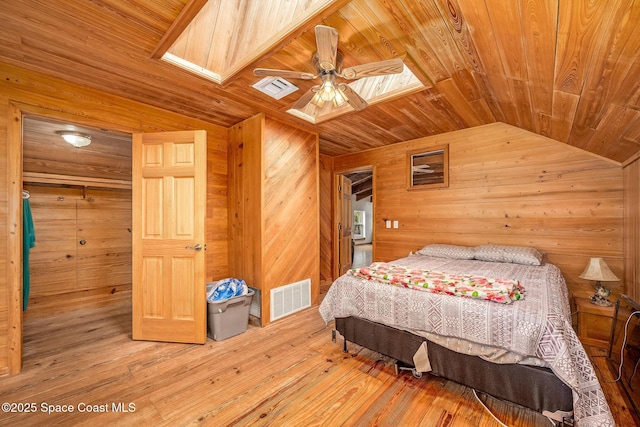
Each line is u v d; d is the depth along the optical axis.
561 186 2.91
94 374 2.07
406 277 2.16
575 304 2.70
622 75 1.26
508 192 3.23
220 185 3.43
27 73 2.13
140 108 2.74
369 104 2.73
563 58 1.35
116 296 3.91
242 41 2.09
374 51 1.83
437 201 3.79
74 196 3.61
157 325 2.63
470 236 3.51
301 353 2.39
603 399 1.32
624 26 0.96
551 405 1.43
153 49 1.86
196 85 2.38
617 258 2.61
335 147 4.48
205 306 2.62
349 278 2.37
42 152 3.15
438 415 1.63
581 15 1.01
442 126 3.43
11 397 1.80
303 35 1.69
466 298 1.76
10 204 2.08
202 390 1.88
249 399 1.78
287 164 3.32
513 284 1.86
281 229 3.25
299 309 3.44
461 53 1.77
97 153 3.47
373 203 4.51
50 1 1.42
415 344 1.92
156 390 1.88
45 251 3.38
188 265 2.63
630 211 2.39
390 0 1.37
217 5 2.05
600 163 2.71
